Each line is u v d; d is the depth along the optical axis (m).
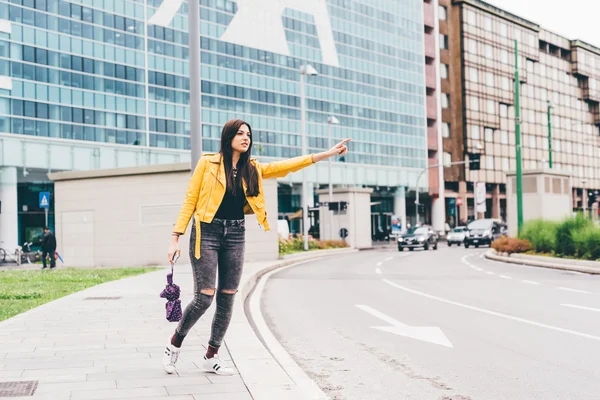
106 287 14.70
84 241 29.00
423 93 81.56
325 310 11.53
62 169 46.03
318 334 8.92
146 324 8.88
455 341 8.20
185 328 5.62
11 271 24.94
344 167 70.44
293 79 66.00
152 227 27.25
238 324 8.78
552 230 26.69
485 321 9.85
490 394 5.59
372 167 73.62
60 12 46.78
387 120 76.62
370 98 74.69
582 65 109.62
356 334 8.87
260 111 62.56
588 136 113.31
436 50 83.94
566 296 13.15
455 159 85.50
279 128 64.31
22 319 9.41
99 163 48.41
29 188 48.41
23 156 43.88
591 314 10.45
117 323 8.98
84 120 47.94
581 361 6.88
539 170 33.28
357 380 6.20
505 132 91.75
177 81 54.84
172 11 54.59
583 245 23.41
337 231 48.16
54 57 46.28
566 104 107.06
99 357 6.53
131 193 27.73
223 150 5.37
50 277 19.19
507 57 92.31
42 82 45.47
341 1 72.00
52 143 45.53
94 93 48.72
